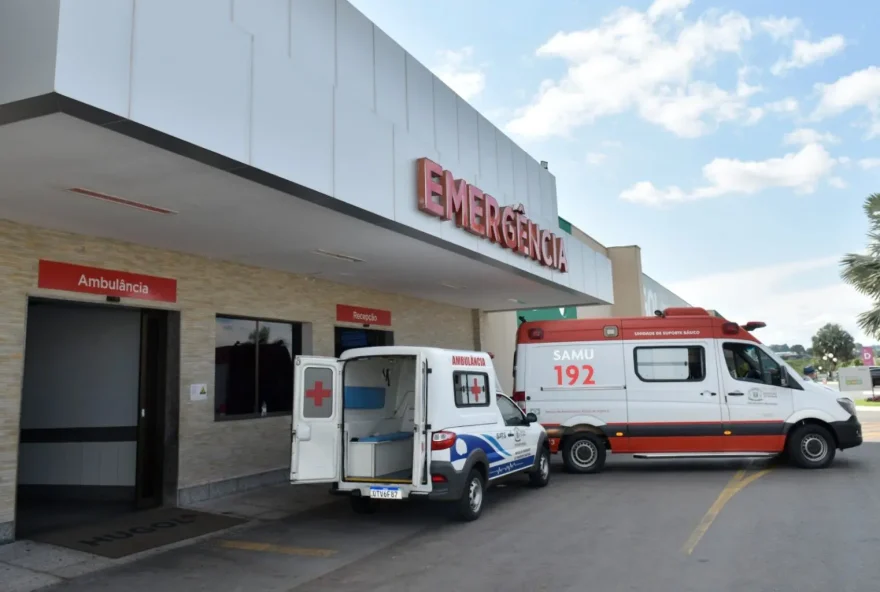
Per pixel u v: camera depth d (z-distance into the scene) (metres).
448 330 18.64
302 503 10.12
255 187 7.04
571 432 12.84
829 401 12.30
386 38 9.58
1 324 7.77
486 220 11.49
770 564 6.41
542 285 15.24
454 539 7.88
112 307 9.67
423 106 10.53
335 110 7.80
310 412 8.76
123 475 10.34
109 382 10.59
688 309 13.02
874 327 26.83
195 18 5.89
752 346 12.68
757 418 12.38
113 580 6.54
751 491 10.25
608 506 9.48
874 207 26.78
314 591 6.12
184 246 9.79
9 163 6.05
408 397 10.46
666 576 6.13
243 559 7.22
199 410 10.33
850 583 5.80
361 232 9.32
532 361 13.30
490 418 9.69
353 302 14.38
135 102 5.24
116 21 5.12
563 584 6.02
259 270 11.79
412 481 8.35
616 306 35.44
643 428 12.63
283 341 12.66
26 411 10.90
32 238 8.22
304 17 7.76
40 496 10.68
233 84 6.27
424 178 9.55
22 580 6.54
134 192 7.03
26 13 4.81
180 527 8.67
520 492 10.85
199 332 10.46
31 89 4.71
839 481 10.95
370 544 7.76
